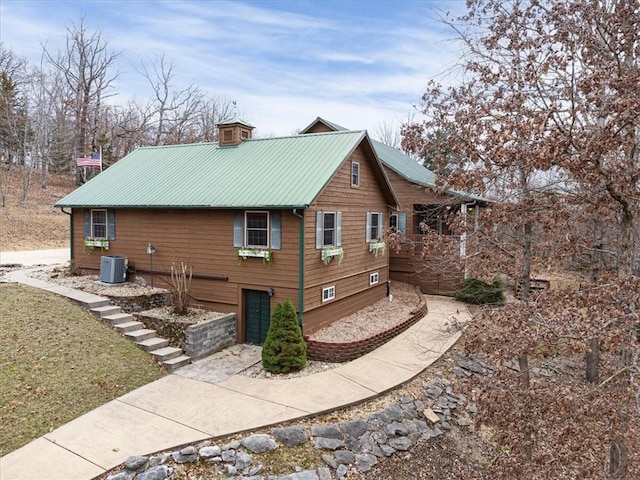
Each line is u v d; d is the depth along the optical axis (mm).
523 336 4586
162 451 6262
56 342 9156
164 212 12523
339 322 12500
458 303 16078
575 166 4574
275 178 11617
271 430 6961
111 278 12898
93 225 14109
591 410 4598
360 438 7203
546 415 4973
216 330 10680
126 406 7586
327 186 11633
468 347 5277
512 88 6676
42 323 9812
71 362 8578
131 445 6352
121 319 10641
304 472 6254
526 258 7301
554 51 6320
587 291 4988
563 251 6301
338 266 12492
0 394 7195
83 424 6898
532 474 4984
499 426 5352
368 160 14141
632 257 5371
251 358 10273
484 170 6219
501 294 14102
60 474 5664
